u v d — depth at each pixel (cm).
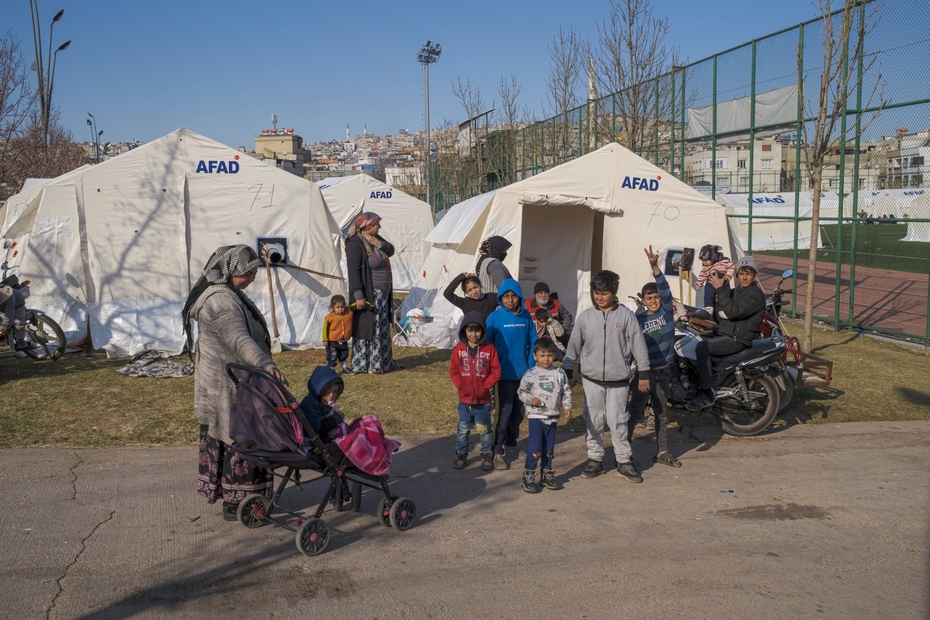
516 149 2534
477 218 1069
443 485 584
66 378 873
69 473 570
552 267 1149
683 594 413
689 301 1082
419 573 432
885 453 682
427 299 1198
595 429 603
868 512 541
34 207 1093
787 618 390
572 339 604
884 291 1680
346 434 475
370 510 527
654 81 1725
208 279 468
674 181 1075
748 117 1482
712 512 538
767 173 1927
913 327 1294
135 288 1024
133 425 696
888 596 416
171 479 564
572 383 904
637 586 421
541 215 1136
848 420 788
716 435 738
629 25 1692
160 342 1016
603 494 573
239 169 1058
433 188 3784
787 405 792
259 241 1065
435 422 741
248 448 440
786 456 673
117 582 409
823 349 1141
